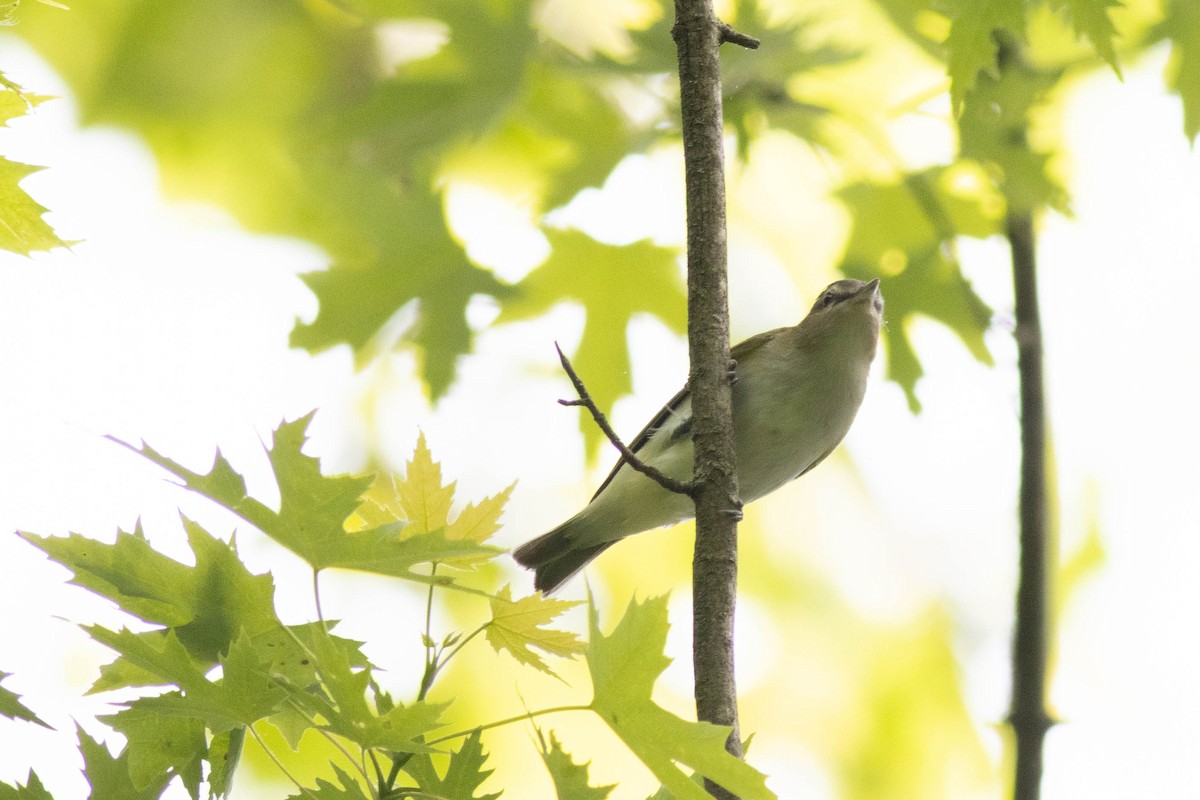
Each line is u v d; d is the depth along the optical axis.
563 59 10.20
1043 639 7.84
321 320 10.84
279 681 4.32
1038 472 8.22
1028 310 8.77
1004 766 7.83
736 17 9.61
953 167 10.12
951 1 8.27
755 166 12.48
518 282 10.92
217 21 15.01
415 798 4.52
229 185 14.99
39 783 4.71
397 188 10.97
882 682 15.56
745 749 5.23
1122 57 10.52
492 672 13.19
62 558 4.53
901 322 10.55
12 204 5.13
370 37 14.75
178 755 4.76
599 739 13.27
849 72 10.45
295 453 4.32
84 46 15.31
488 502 5.16
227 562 4.57
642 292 11.16
